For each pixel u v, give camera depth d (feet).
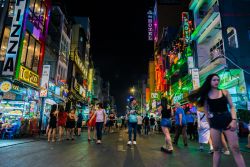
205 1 68.13
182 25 82.89
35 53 52.21
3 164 15.69
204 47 70.03
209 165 16.42
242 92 48.93
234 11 55.62
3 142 30.07
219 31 60.49
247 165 16.81
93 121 36.47
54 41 69.26
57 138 38.88
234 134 9.83
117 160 18.04
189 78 73.05
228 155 21.40
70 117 37.68
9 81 40.27
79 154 20.89
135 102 31.37
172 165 16.29
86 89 120.37
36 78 51.47
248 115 44.19
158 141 37.06
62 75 78.43
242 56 51.42
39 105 53.47
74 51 92.63
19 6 46.24
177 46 93.86
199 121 25.25
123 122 109.70
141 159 18.67
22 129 39.63
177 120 31.27
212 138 10.36
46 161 17.07
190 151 24.27
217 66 52.54
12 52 43.21
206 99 10.68
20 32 44.52
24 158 18.26
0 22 45.16
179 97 87.25
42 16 55.98
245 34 53.42
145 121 61.16
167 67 116.57
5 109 44.62
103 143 31.96
